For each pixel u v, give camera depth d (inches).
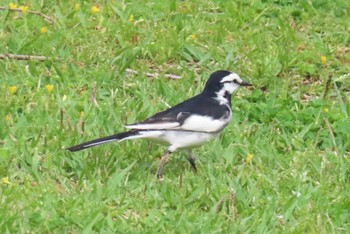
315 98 589.0
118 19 652.1
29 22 632.4
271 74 604.1
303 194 467.2
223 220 442.6
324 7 697.6
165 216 442.3
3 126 512.4
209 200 460.1
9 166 475.8
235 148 512.4
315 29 668.7
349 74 612.7
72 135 507.8
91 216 433.4
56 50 603.2
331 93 594.2
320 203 461.1
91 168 480.7
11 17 640.4
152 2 674.2
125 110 544.7
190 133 476.4
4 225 419.8
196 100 488.7
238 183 467.2
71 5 658.8
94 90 543.8
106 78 580.1
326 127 543.8
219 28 643.5
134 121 533.3
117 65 595.2
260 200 462.6
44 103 539.2
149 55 612.7
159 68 605.6
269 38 647.1
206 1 682.8
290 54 627.8
